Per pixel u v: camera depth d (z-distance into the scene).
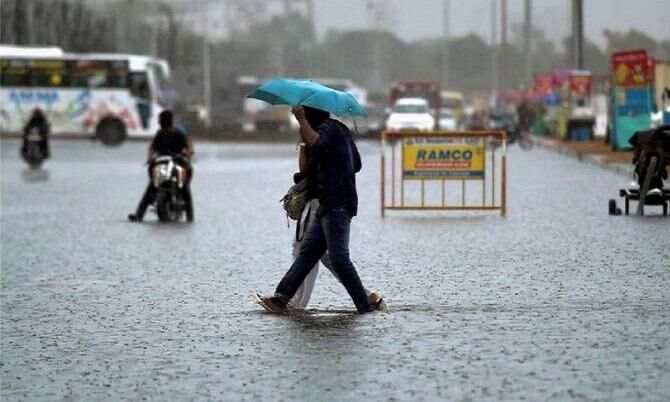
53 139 147.00
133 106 135.38
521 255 36.03
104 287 31.42
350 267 25.91
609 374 19.42
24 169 92.38
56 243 42.44
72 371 20.98
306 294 26.88
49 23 189.50
